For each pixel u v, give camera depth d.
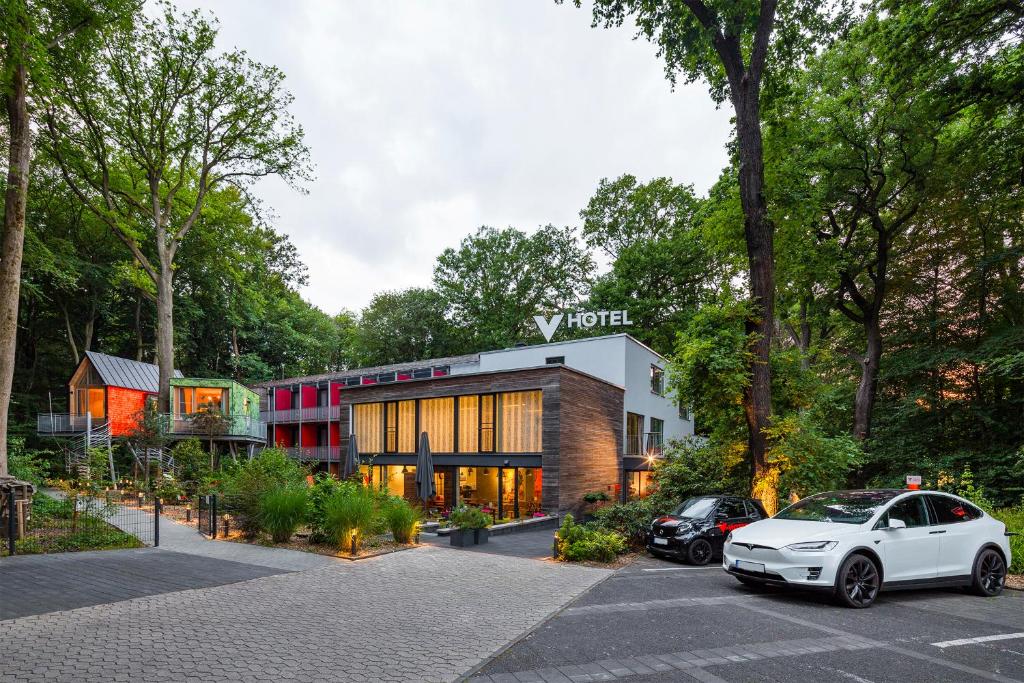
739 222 19.22
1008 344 18.20
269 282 46.38
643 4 17.41
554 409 21.14
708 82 19.22
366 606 7.58
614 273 43.22
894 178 20.69
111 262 36.53
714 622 6.95
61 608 7.08
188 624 6.49
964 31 16.27
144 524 15.90
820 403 18.27
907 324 23.12
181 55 26.22
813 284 22.64
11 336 15.09
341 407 27.81
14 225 15.34
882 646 6.01
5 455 14.84
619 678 5.04
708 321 16.42
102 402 31.38
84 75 22.00
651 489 18.09
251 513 13.52
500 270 46.88
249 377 51.72
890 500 8.62
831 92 21.17
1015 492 18.66
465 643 6.02
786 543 8.02
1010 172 18.64
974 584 8.69
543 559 12.05
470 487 23.89
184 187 31.39
